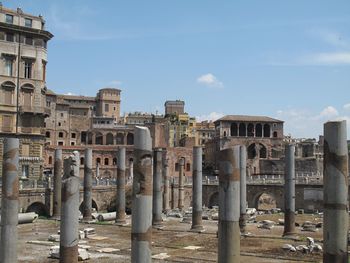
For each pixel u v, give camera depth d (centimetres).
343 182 2159
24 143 7538
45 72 7931
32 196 5603
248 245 3719
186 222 5372
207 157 14112
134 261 2283
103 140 13300
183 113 19338
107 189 6700
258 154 12838
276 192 7806
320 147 13425
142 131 2344
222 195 2377
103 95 18138
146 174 2325
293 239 4000
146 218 2300
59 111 12925
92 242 3878
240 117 13312
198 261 3075
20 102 7544
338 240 2128
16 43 7500
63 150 10725
